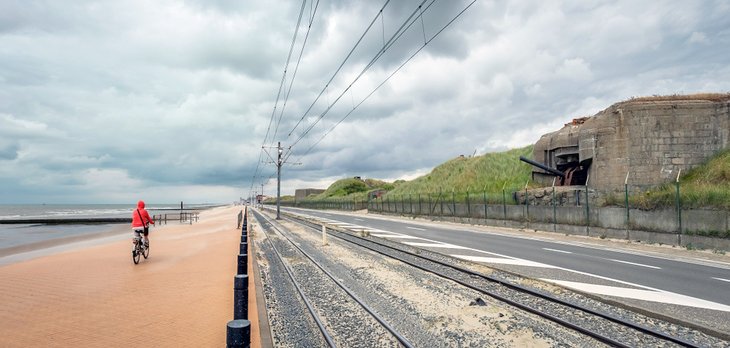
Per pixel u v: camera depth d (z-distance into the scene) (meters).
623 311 7.52
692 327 6.49
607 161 25.53
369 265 13.43
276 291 9.77
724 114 23.42
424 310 7.87
